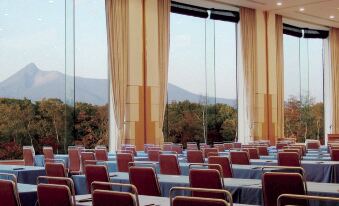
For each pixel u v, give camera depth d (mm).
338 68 22188
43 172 8391
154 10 14898
